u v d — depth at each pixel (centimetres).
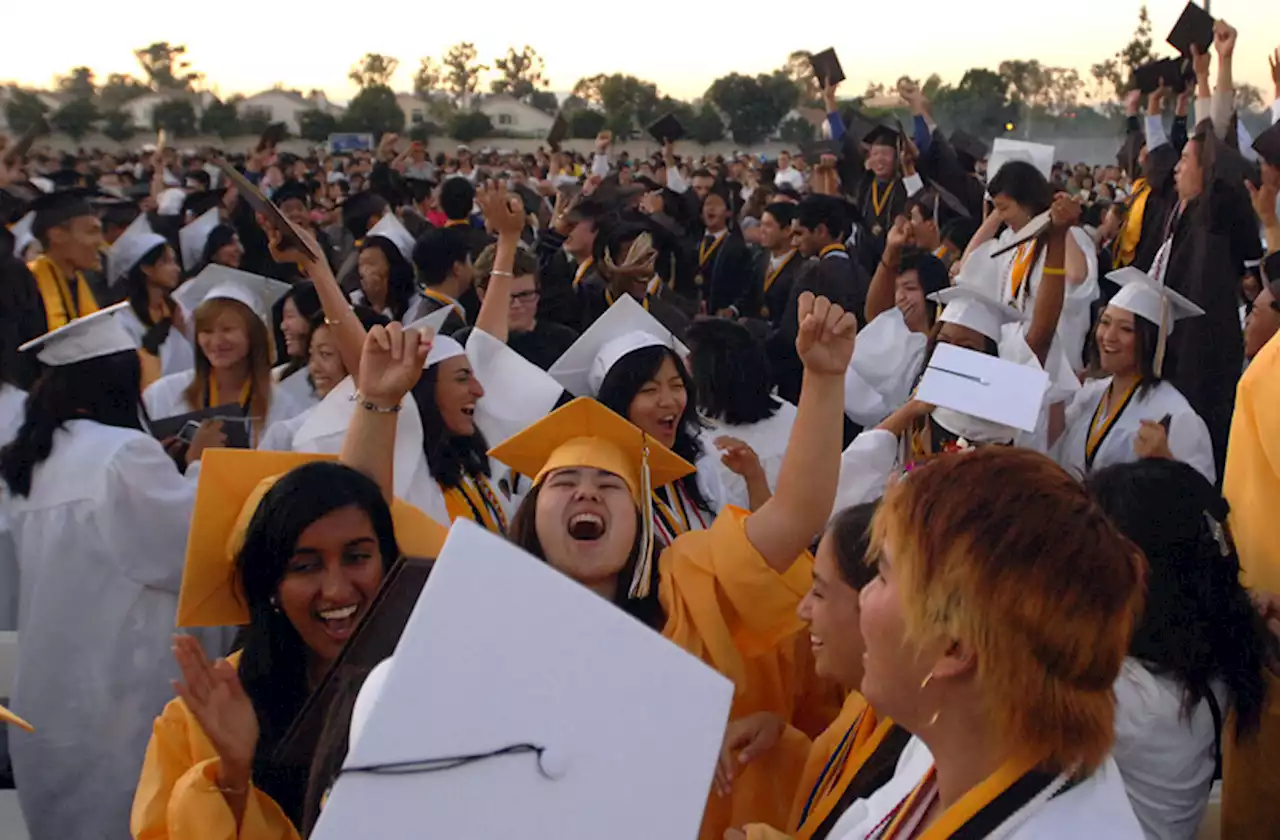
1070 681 137
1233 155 613
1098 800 141
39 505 346
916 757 181
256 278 575
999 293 695
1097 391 482
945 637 141
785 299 872
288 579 236
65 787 353
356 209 960
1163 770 230
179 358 649
